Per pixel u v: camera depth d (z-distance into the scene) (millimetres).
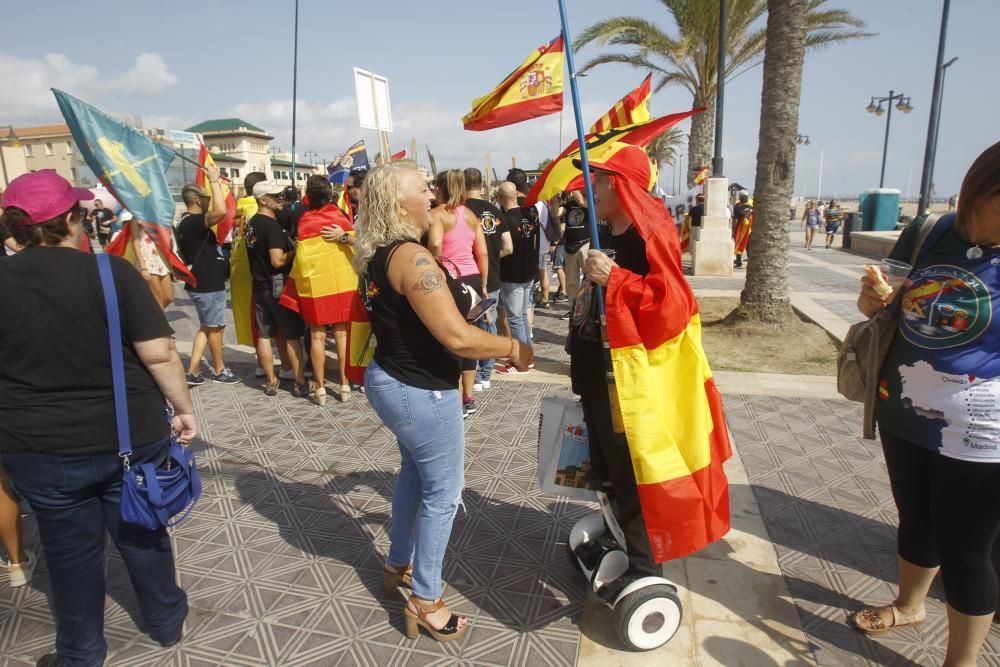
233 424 4883
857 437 4430
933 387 2062
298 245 5012
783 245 7238
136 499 2102
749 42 17562
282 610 2717
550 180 2490
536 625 2598
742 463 4031
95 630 2277
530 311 6504
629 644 2385
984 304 1960
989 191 1879
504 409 5074
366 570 2992
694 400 2299
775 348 6840
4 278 1940
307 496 3711
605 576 2529
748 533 3225
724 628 2557
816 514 3410
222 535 3295
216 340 5922
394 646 2494
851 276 12789
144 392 2150
